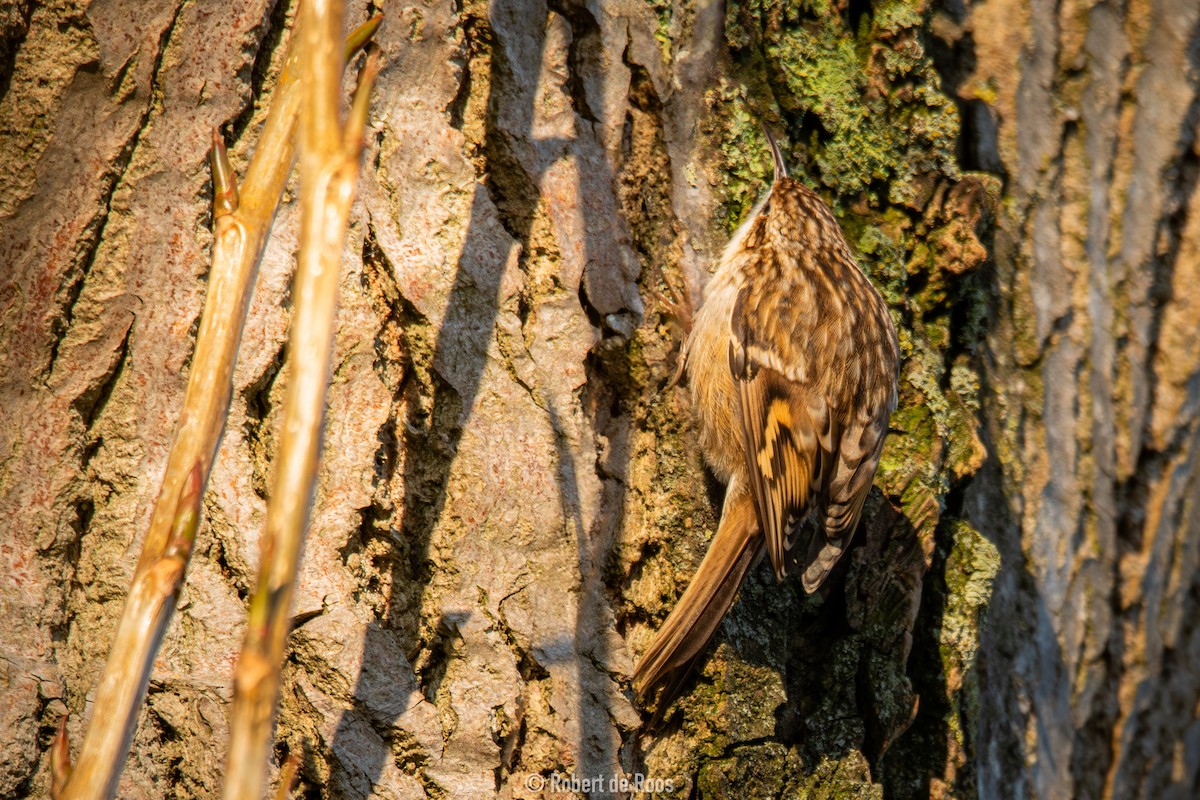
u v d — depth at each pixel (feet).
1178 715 13.66
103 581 13.20
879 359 13.39
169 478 13.00
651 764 13.29
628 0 13.32
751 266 13.39
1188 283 13.60
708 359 13.35
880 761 13.39
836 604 13.39
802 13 13.41
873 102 13.42
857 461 13.38
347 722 13.21
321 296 11.63
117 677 12.97
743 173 13.37
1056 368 13.53
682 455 13.34
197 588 13.21
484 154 13.28
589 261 13.29
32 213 13.20
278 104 13.06
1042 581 13.52
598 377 13.32
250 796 10.61
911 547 13.39
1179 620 13.67
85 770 12.73
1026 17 13.50
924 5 13.46
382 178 13.25
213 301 13.03
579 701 13.26
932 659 13.41
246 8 13.23
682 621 13.30
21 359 13.20
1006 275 13.50
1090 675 13.60
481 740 13.24
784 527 13.39
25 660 13.19
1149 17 13.56
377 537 13.24
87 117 13.21
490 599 13.25
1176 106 13.57
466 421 13.26
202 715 13.20
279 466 11.30
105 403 13.21
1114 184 13.57
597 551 13.28
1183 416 13.61
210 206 13.23
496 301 13.26
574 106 13.30
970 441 13.44
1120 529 13.61
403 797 13.21
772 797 13.33
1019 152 13.51
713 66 13.35
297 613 13.21
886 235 13.43
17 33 13.20
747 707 13.33
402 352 13.25
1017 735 13.51
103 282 13.21
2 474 13.20
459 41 13.28
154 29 13.21
